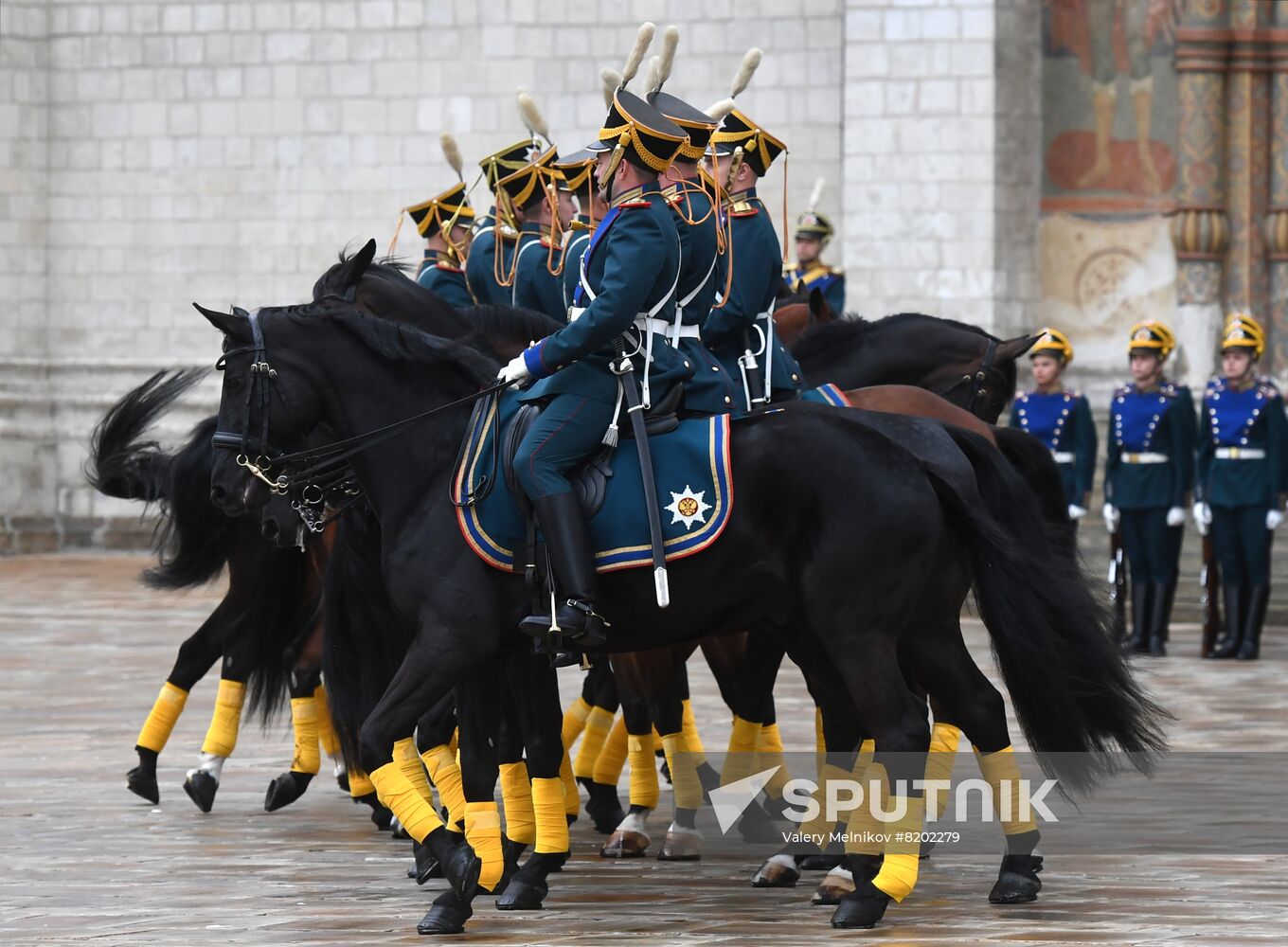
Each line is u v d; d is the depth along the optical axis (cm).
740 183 1169
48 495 3531
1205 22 3039
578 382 1002
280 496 1109
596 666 1348
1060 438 2398
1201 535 2459
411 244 3422
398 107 3422
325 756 1692
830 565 978
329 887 1097
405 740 1045
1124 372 3091
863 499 982
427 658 1005
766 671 1236
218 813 1369
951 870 1141
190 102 3500
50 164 3550
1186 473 2317
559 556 980
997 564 1008
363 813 1379
